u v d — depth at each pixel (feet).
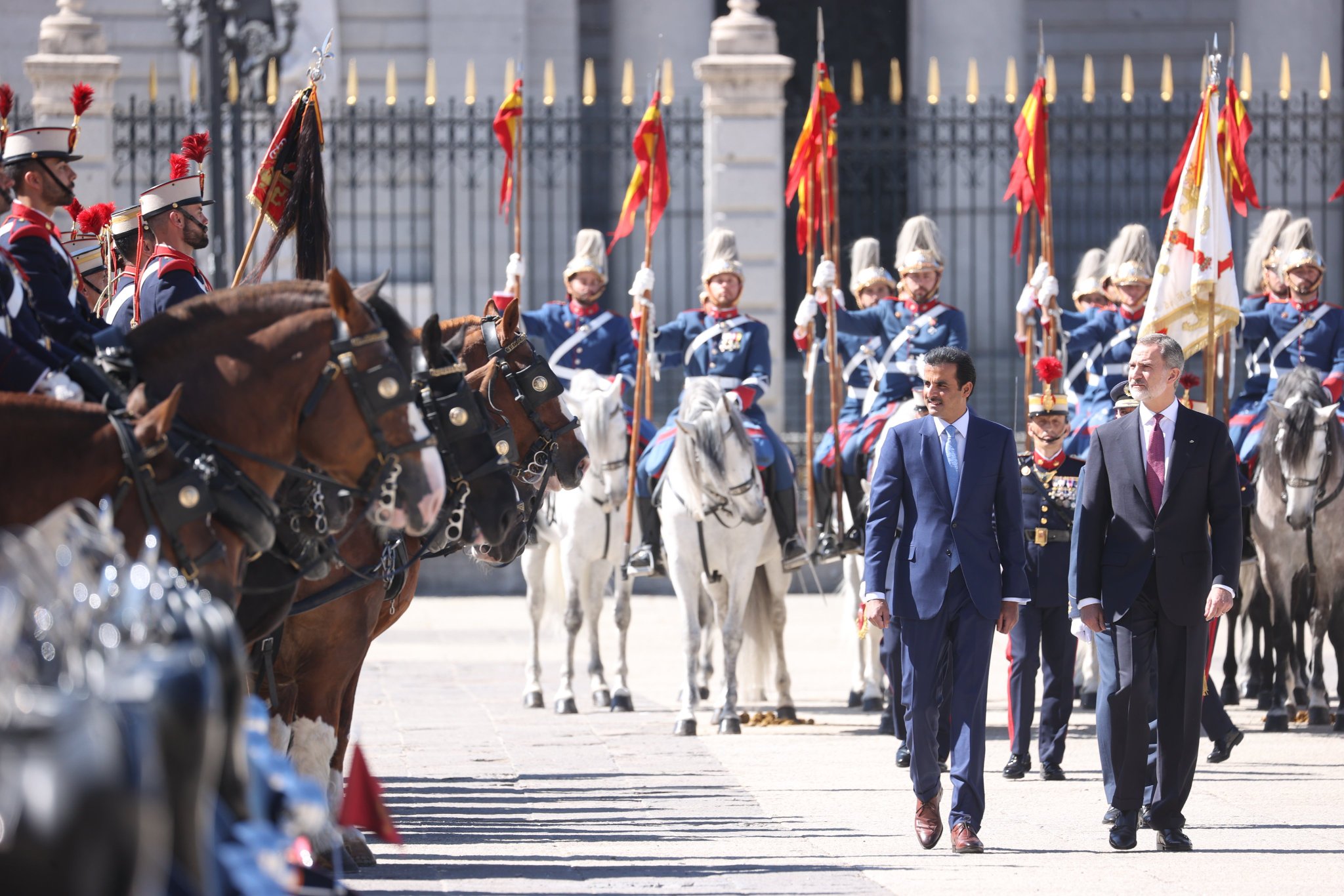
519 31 340.59
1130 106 277.23
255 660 92.84
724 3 398.42
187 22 250.98
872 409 169.17
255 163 261.65
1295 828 107.45
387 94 336.08
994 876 92.99
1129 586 100.48
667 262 331.57
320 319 79.51
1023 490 131.85
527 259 325.83
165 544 72.13
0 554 48.16
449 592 280.51
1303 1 357.00
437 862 95.81
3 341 77.82
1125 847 100.42
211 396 77.92
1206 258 141.08
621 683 168.14
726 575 154.71
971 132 277.03
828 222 171.01
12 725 44.42
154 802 44.11
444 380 103.19
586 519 162.20
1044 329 173.37
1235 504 101.09
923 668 99.96
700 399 151.33
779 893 88.17
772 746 144.36
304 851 62.69
